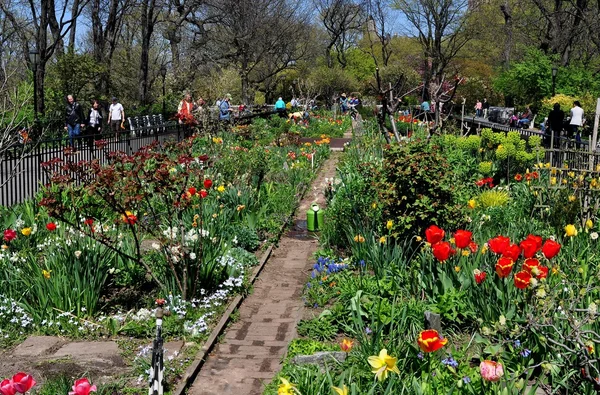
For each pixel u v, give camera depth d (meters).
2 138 12.36
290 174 17.27
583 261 8.27
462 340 6.86
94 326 7.49
